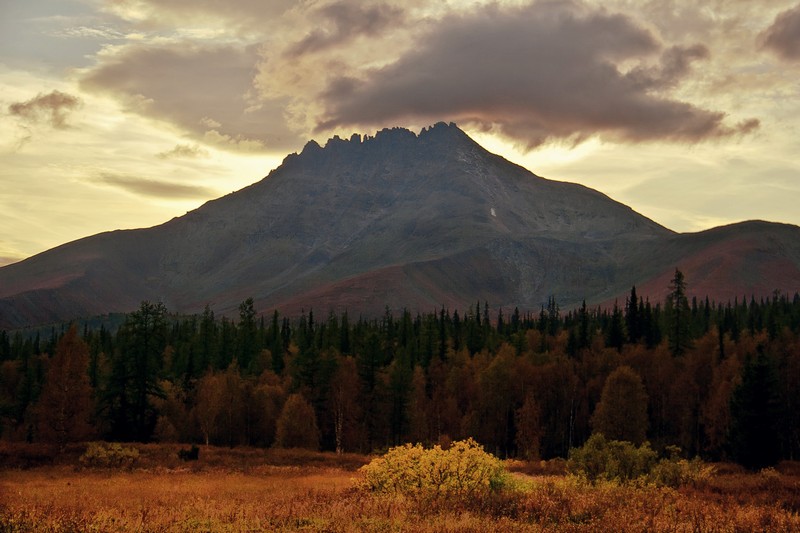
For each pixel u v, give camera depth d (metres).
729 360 80.94
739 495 24.67
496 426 83.94
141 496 27.45
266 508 18.83
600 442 33.81
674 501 20.55
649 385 87.81
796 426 68.38
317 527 15.25
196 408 79.75
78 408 59.56
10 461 50.38
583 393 88.50
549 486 22.17
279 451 62.22
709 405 73.94
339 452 73.12
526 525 15.55
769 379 54.25
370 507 18.05
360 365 85.62
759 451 52.12
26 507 17.53
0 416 83.06
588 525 15.77
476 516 16.86
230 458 56.53
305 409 70.81
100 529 14.73
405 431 83.75
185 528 15.32
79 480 40.66
